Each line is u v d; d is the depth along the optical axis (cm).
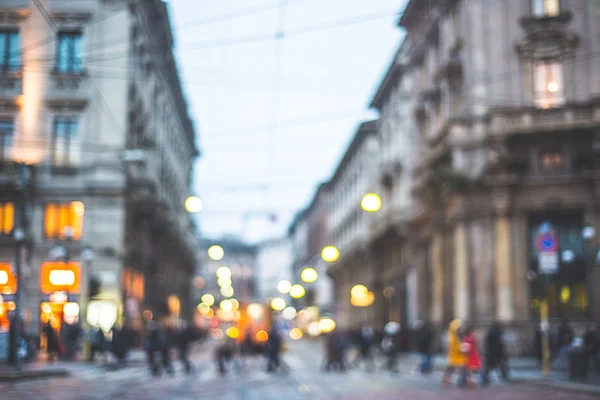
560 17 3080
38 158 3409
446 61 3500
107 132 3428
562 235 3077
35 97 3422
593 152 2950
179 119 5941
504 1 3167
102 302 3356
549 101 3095
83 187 3416
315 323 8044
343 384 2177
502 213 3078
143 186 3762
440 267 3516
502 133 3058
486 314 3080
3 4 3334
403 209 4406
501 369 2177
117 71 3447
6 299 2494
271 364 2784
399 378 2444
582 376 2166
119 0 3438
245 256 14125
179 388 1958
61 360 2900
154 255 4512
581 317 2991
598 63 3027
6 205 3341
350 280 6494
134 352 3738
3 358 2411
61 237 3403
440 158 3409
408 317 4388
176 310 5772
